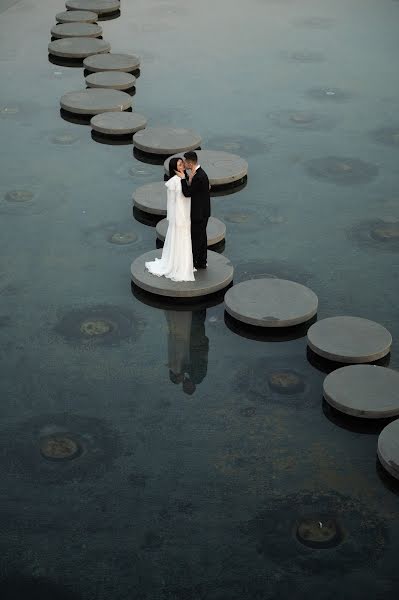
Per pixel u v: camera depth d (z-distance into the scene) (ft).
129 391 35.09
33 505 29.48
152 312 40.45
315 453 31.94
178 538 28.25
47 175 53.98
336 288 42.65
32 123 61.31
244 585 26.63
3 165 55.11
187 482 30.53
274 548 27.91
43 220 48.65
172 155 56.13
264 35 80.59
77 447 32.09
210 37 79.82
